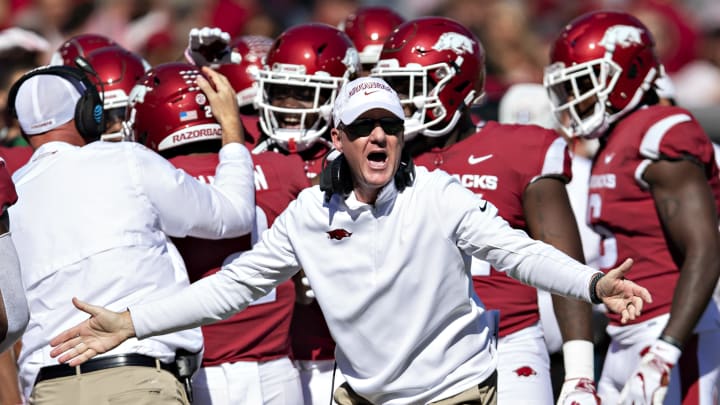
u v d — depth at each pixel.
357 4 39.31
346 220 13.11
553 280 12.71
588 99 17.58
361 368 13.48
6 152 18.75
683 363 16.97
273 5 37.50
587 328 15.80
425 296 13.11
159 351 14.23
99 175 14.53
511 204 16.02
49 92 15.13
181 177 14.82
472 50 16.48
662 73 17.86
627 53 17.19
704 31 37.62
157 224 14.68
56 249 14.33
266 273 13.59
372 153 12.84
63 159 14.71
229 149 15.86
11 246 13.14
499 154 16.03
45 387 14.12
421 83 16.34
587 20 17.50
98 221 14.34
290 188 16.38
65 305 14.23
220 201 15.05
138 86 16.78
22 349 14.59
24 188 14.67
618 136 17.27
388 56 16.45
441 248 13.04
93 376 13.95
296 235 13.38
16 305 12.98
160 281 14.46
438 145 16.55
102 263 14.23
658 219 16.77
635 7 38.09
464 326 13.34
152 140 16.53
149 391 13.97
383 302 13.16
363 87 13.01
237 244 15.78
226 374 15.56
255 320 15.70
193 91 16.38
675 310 16.03
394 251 13.05
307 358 17.27
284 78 17.03
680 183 16.44
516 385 15.82
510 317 16.03
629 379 16.27
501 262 12.98
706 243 16.14
